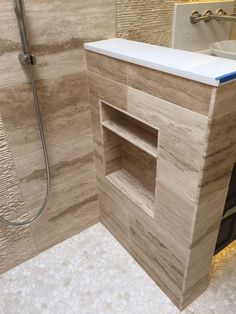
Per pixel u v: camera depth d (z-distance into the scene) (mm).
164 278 1244
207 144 767
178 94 799
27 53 964
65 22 1061
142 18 1241
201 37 1425
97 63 1116
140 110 988
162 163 976
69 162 1363
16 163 1186
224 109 740
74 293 1307
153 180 1270
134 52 975
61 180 1383
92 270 1408
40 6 981
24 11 956
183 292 1144
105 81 1114
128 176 1418
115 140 1354
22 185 1253
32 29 999
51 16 1020
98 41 1177
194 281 1154
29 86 1078
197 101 747
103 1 1111
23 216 1333
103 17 1145
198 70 739
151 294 1291
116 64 1011
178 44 1376
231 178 1054
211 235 1049
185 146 843
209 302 1233
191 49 1423
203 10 1359
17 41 980
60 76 1146
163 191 1025
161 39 1343
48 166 1224
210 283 1304
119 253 1496
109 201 1485
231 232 1319
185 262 1050
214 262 1395
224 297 1249
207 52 1420
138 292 1301
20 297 1299
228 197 1123
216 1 1386
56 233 1520
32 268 1430
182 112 809
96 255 1489
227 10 1451
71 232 1589
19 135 1138
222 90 698
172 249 1104
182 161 878
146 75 891
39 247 1487
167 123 883
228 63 806
